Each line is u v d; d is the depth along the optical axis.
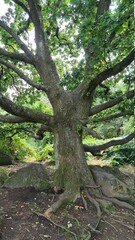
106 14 4.80
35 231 4.76
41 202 5.70
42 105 10.30
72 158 6.26
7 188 6.54
